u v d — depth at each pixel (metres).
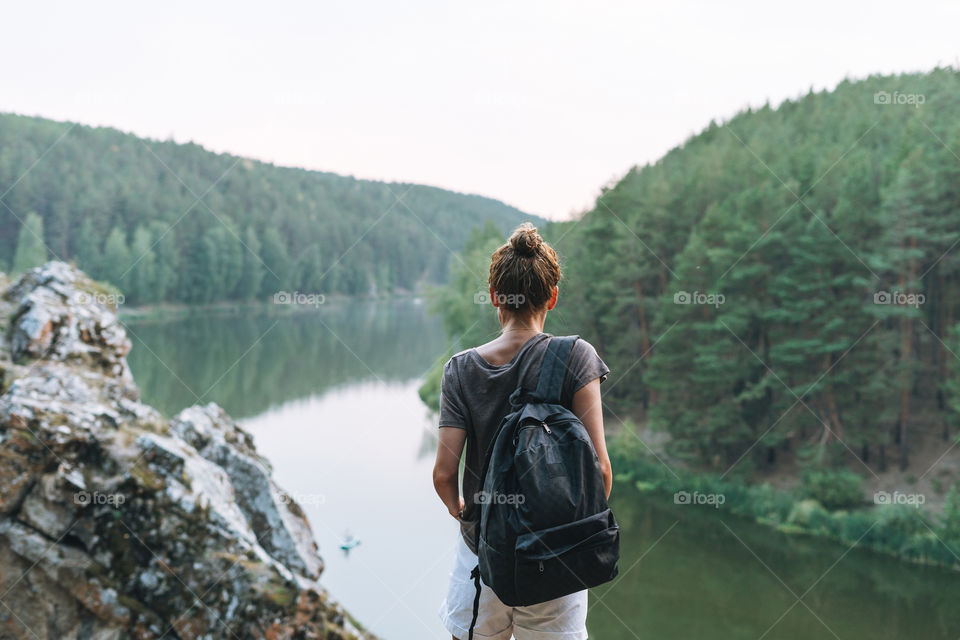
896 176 40.34
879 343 35.62
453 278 59.59
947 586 22.75
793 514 29.34
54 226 65.25
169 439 6.46
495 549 1.39
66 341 6.51
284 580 5.93
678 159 67.31
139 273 69.19
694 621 20.02
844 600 21.73
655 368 39.44
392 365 49.66
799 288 37.84
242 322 68.06
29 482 5.52
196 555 5.80
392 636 12.88
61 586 5.47
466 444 1.64
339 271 88.81
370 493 22.56
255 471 7.70
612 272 43.22
